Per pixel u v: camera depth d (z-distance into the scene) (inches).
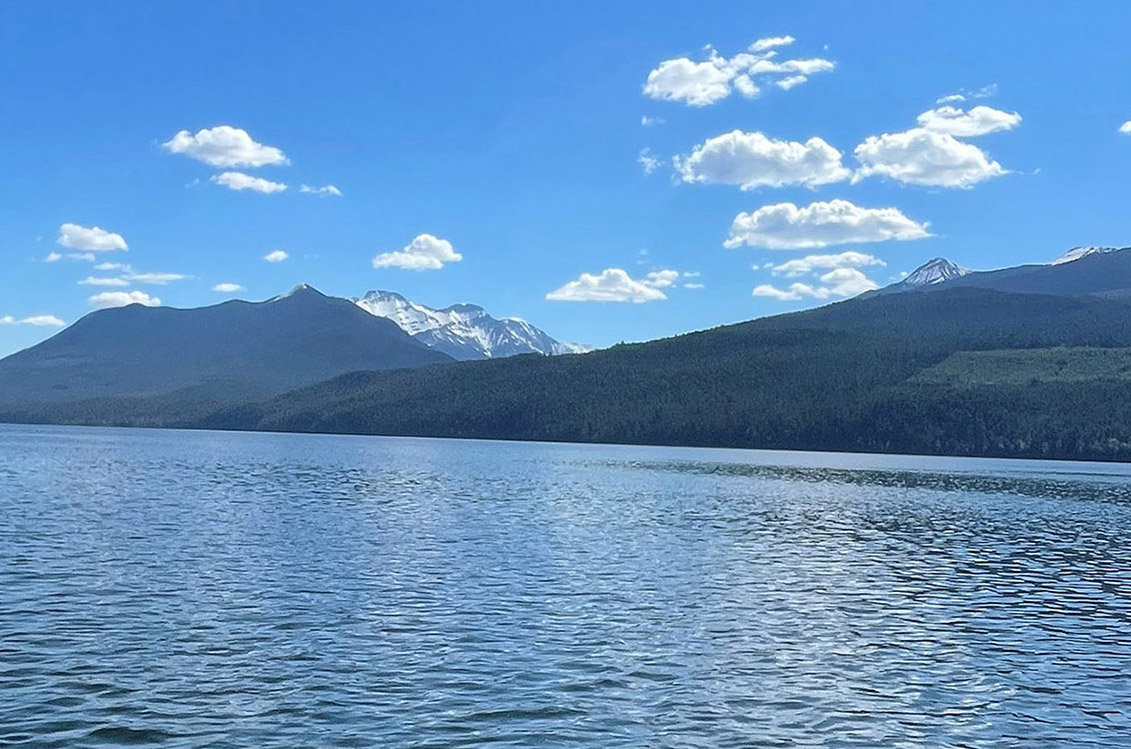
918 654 1441.9
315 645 1398.9
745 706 1176.2
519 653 1385.3
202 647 1373.0
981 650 1476.4
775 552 2517.2
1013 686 1284.4
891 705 1194.0
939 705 1198.3
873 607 1792.6
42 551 2186.3
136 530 2613.2
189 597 1707.7
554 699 1182.9
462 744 1031.6
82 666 1263.5
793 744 1054.4
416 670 1288.1
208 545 2359.7
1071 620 1720.0
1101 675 1350.9
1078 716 1168.2
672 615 1669.5
